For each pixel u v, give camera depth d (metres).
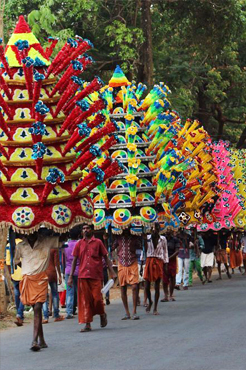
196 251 38.12
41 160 18.45
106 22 46.25
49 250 18.91
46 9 34.28
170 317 24.33
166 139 26.92
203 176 34.34
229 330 20.42
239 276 45.34
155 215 25.88
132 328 21.91
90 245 21.84
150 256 25.64
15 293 23.72
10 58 19.62
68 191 19.39
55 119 19.27
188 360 16.14
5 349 18.95
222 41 52.47
